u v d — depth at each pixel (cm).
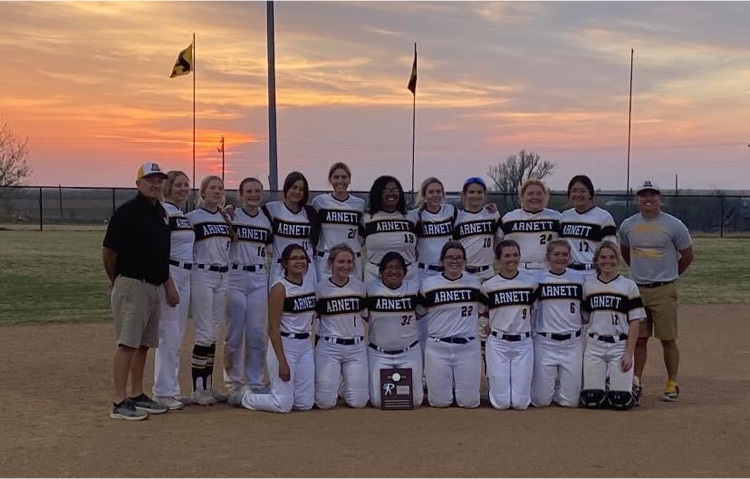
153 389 732
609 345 719
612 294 720
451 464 534
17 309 1373
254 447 577
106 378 837
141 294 667
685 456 557
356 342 726
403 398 712
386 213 783
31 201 4119
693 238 3397
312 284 721
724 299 1579
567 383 726
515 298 724
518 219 794
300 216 772
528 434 617
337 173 785
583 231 786
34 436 605
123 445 580
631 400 705
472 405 726
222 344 1055
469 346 725
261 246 759
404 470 520
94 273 1916
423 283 736
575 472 518
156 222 672
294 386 703
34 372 866
